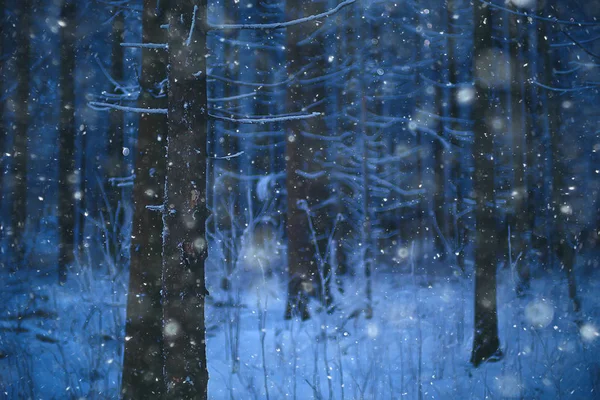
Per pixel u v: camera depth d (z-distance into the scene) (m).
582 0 13.27
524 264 14.53
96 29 14.50
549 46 14.01
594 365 7.54
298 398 6.95
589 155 17.59
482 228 9.36
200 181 5.22
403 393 7.03
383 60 16.61
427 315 10.64
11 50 15.26
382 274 15.70
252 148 17.39
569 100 14.99
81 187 15.77
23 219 15.57
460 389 7.25
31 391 6.70
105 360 7.70
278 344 8.86
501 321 10.67
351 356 8.46
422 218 18.80
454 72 16.05
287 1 12.87
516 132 14.40
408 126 17.25
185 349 5.06
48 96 16.75
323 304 10.22
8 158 16.91
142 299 6.50
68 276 12.67
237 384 7.49
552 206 16.12
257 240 14.02
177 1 5.22
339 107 16.81
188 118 5.20
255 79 14.55
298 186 12.41
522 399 6.74
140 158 6.75
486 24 10.02
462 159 17.97
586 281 14.60
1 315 9.96
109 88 13.84
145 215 6.65
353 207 17.22
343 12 14.11
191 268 5.12
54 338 8.70
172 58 5.21
